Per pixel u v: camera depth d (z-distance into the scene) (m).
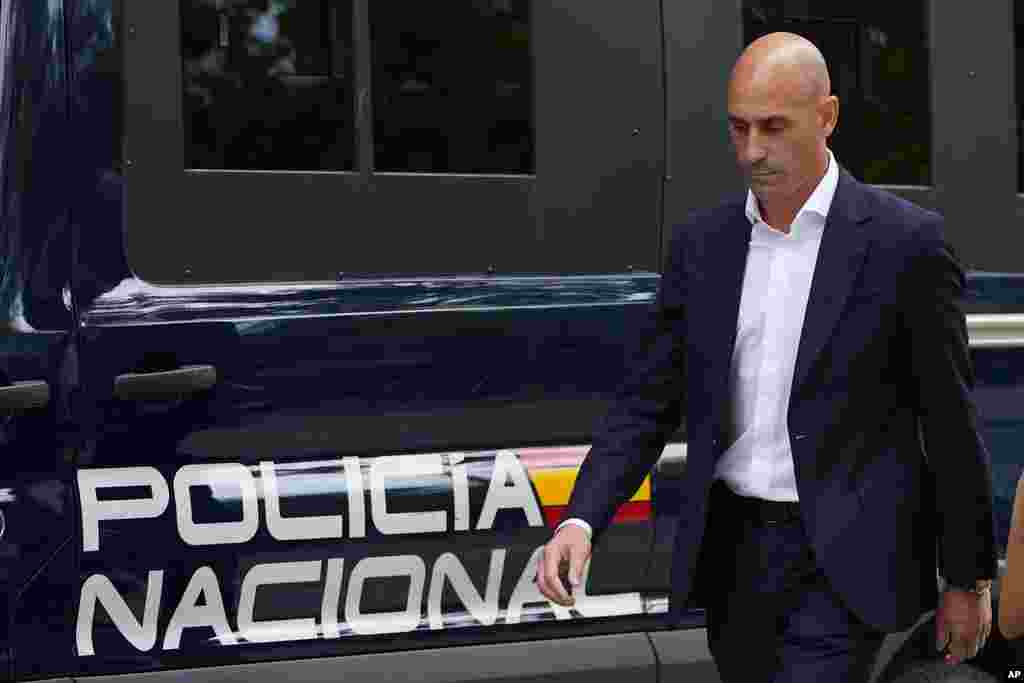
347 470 5.21
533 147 5.50
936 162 6.08
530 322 5.43
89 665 4.95
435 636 5.29
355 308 5.22
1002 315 6.12
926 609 3.90
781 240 3.88
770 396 3.88
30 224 4.93
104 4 5.02
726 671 4.04
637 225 5.62
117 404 4.97
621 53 5.59
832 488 3.80
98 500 4.96
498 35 5.46
